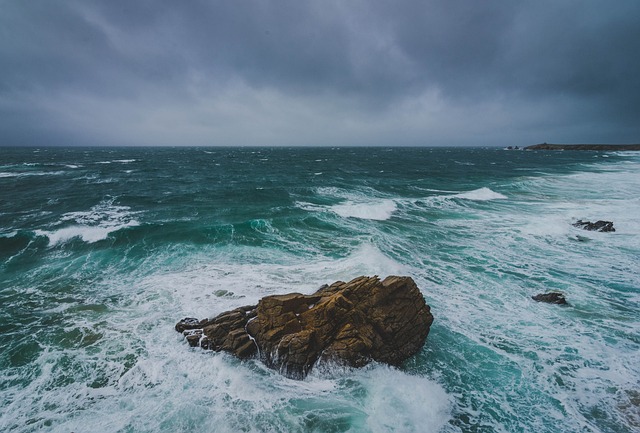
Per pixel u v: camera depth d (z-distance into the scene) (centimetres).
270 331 931
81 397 783
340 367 870
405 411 759
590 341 1002
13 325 1052
